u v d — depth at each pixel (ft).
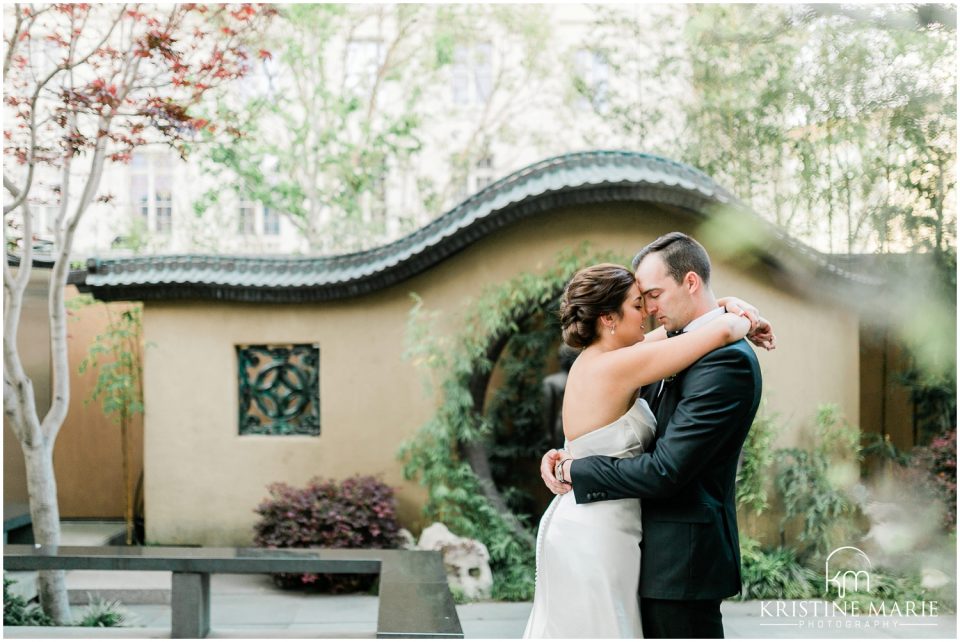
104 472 20.61
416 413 17.34
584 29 26.71
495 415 19.17
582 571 5.82
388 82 27.35
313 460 17.62
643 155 15.44
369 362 17.56
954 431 16.71
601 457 5.82
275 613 13.79
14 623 12.17
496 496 16.76
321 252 24.99
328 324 17.69
